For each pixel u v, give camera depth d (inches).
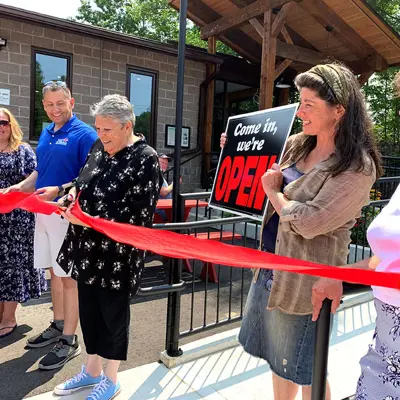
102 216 75.9
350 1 278.2
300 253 58.2
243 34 385.1
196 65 355.3
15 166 113.3
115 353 78.5
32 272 116.5
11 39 272.4
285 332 61.6
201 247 42.6
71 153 102.6
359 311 133.1
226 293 161.2
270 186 62.2
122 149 79.0
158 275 177.2
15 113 279.4
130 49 320.2
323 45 355.9
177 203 95.7
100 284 76.1
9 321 117.2
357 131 54.8
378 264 43.5
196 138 364.2
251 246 220.1
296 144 65.7
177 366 98.2
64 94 103.7
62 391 85.5
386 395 40.2
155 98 337.7
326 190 53.4
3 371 97.2
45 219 100.9
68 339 102.7
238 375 95.0
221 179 82.4
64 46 292.7
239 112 425.7
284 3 268.8
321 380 45.1
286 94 426.3
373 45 322.0
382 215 42.7
